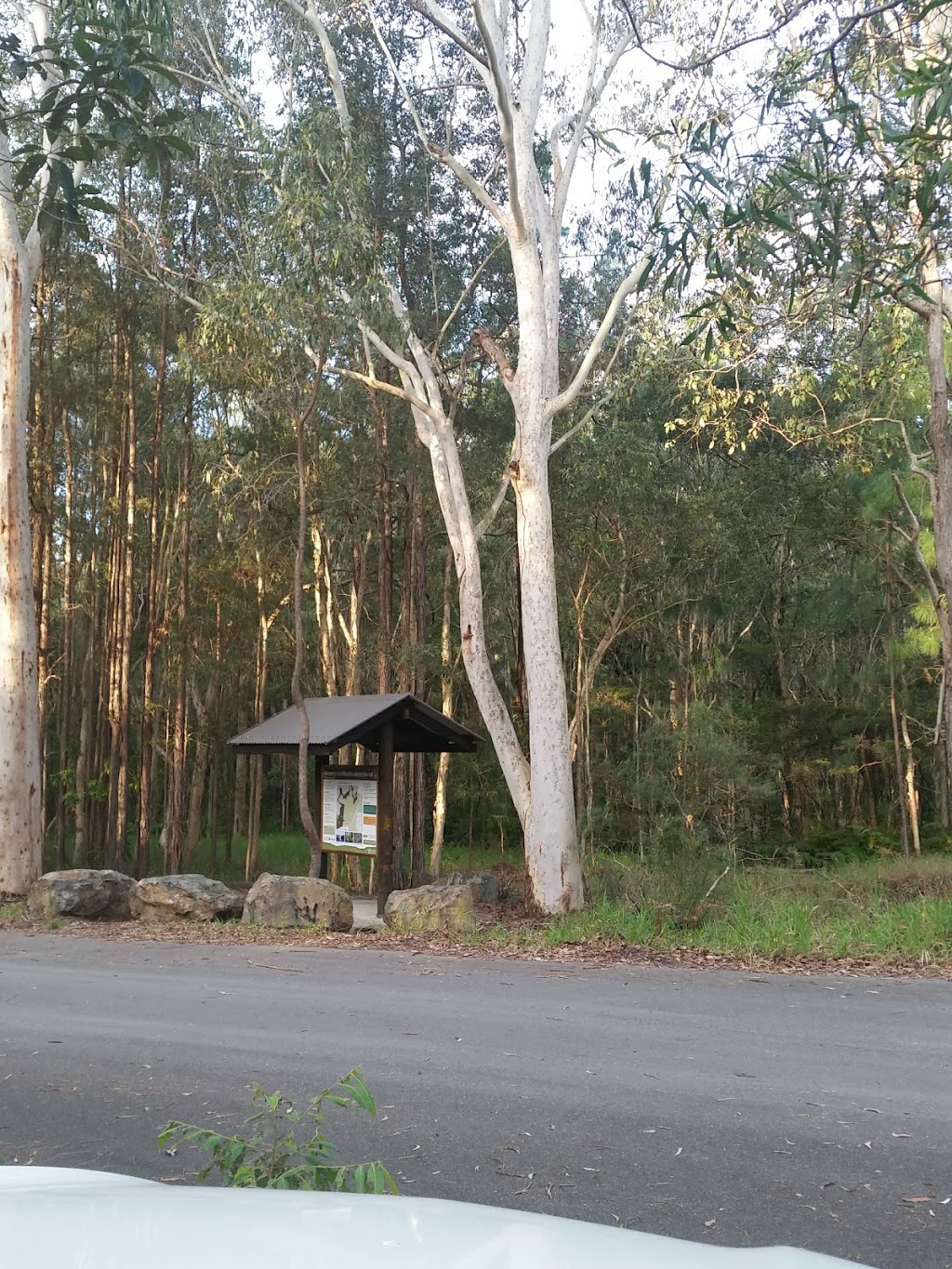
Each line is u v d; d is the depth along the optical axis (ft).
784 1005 28.86
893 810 106.42
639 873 47.91
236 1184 10.00
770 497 89.76
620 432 68.23
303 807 52.60
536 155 69.77
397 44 65.67
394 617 104.47
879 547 86.48
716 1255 3.67
